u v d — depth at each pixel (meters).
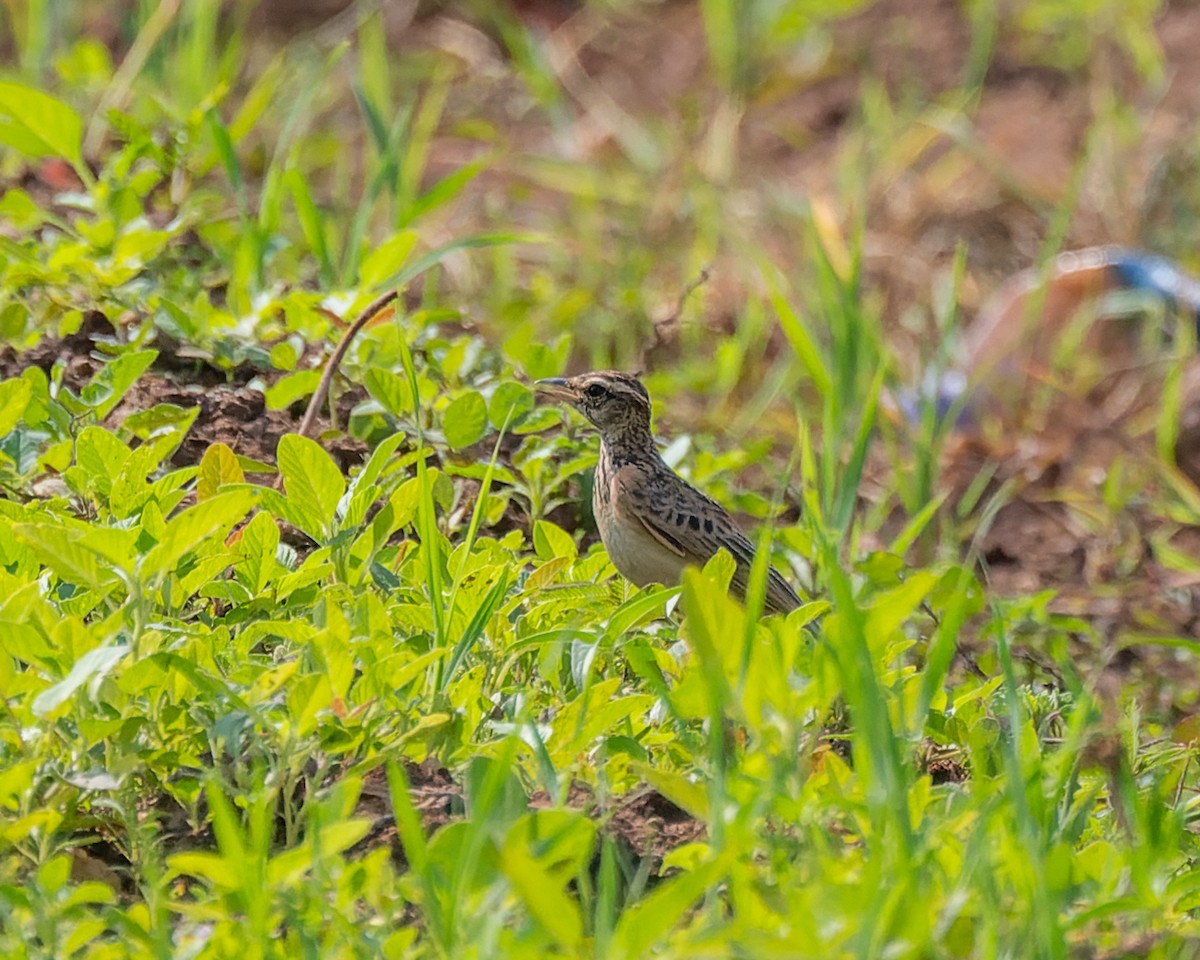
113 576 8.39
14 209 13.35
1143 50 24.47
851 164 21.92
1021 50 25.44
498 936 6.81
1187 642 12.19
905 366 18.72
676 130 22.98
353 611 9.02
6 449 10.39
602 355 16.78
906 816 7.57
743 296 19.19
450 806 8.31
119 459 9.82
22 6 23.28
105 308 12.33
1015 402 17.67
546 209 21.45
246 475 11.26
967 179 22.53
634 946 6.60
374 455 9.75
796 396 16.48
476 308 17.83
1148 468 16.80
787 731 8.09
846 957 6.58
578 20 26.38
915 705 9.28
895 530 15.51
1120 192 21.41
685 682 8.39
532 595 9.77
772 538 12.24
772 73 24.75
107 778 7.59
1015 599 13.77
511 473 11.91
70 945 6.87
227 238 14.66
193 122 14.66
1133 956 7.69
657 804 8.66
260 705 7.95
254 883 6.89
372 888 7.28
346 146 21.86
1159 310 18.72
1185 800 9.81
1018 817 7.63
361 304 12.43
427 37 25.45
